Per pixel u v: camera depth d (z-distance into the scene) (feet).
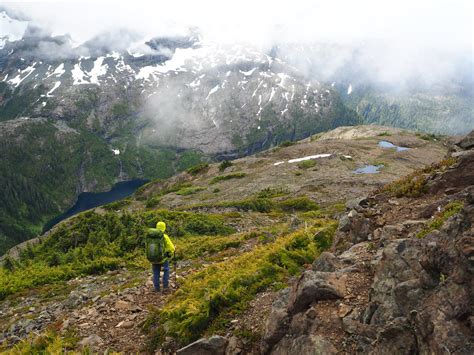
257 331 28.68
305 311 25.31
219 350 28.27
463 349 15.99
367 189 145.18
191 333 31.76
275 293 33.06
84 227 84.38
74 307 46.65
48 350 34.09
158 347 32.53
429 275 20.47
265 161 245.65
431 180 40.93
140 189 298.56
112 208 241.35
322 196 141.38
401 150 230.68
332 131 378.73
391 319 20.34
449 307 17.70
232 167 254.47
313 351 21.88
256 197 158.20
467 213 20.63
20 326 43.75
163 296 43.37
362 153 224.53
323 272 27.45
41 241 90.68
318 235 41.96
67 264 67.67
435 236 23.90
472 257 17.71
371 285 24.84
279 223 100.99
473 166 37.50
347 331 22.22
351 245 35.94
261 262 40.24
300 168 200.44
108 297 45.50
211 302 33.37
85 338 35.78
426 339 17.70
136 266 62.80
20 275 64.49
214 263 54.85
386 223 35.60
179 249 68.28
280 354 24.30
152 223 86.89
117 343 34.86
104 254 70.28
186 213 103.09
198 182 236.43
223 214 113.60
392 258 23.80
